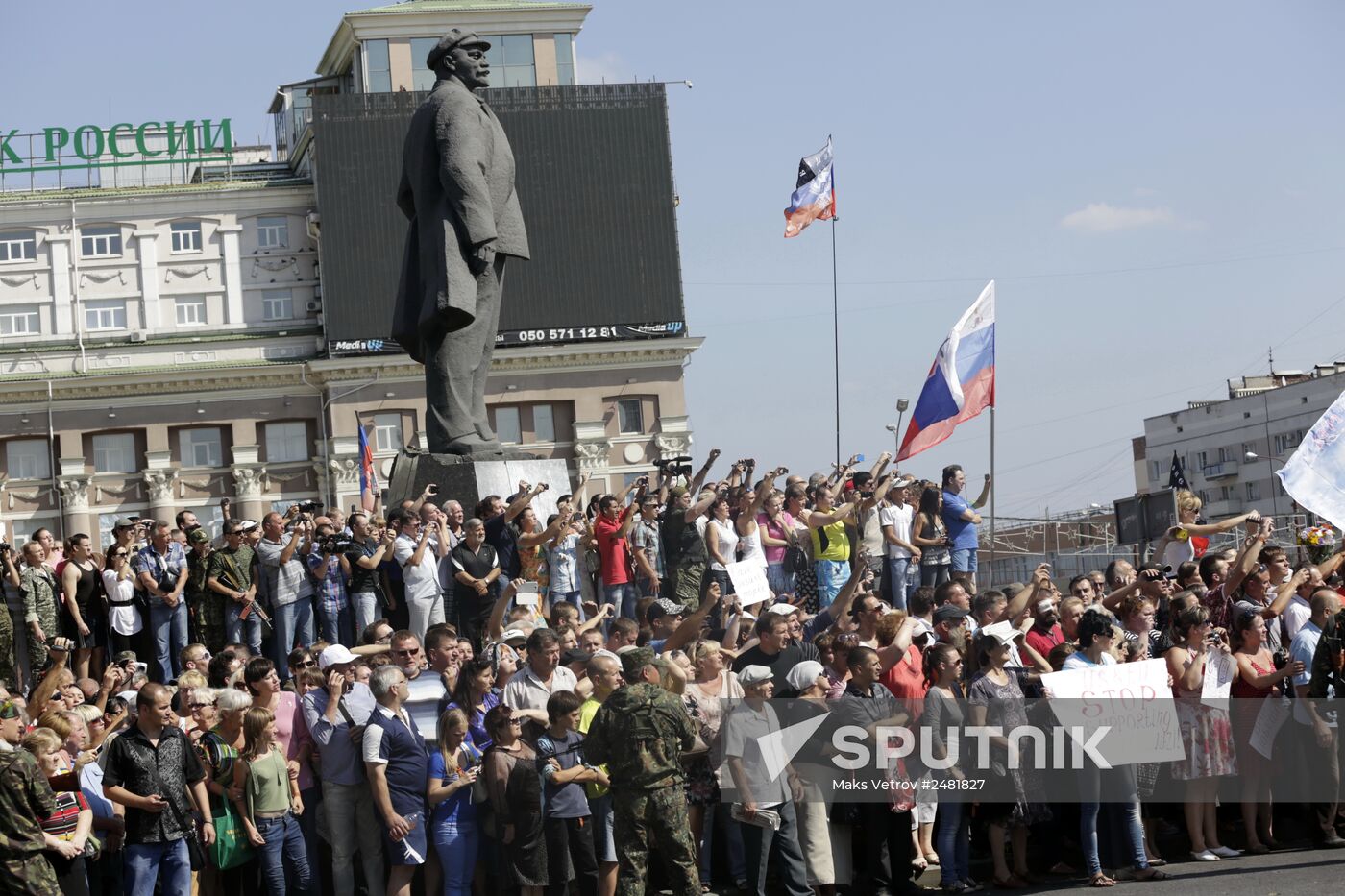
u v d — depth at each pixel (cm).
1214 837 1516
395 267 7831
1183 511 2014
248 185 8169
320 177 7819
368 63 8325
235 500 7800
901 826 1388
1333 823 1526
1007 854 1514
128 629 1938
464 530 1822
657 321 7981
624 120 8050
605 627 2023
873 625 1504
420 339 2017
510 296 7888
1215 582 1703
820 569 2167
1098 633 1450
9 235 8062
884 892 1385
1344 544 1831
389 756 1306
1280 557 1700
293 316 8156
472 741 1371
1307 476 1788
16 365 7881
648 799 1240
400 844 1302
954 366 2470
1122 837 1415
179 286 8125
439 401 1975
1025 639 1617
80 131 8325
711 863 1439
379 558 1819
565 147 7981
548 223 7938
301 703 1380
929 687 1437
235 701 1322
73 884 1186
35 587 1939
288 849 1320
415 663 1398
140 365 7956
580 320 7931
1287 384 9044
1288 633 1675
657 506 2091
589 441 7931
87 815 1184
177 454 7844
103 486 7794
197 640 1897
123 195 8100
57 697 1370
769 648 1461
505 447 2005
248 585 1892
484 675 1370
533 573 1852
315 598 1880
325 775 1342
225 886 1332
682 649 1529
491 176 1967
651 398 8031
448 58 1978
